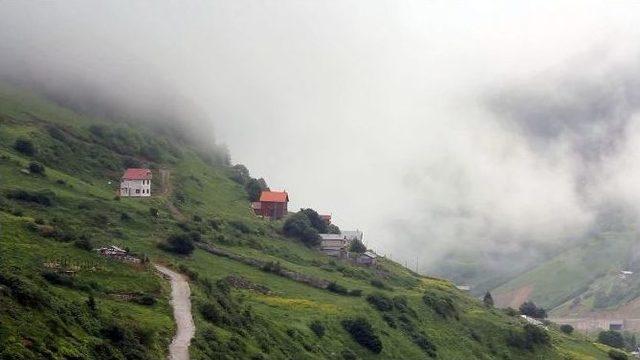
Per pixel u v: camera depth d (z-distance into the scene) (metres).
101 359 75.12
